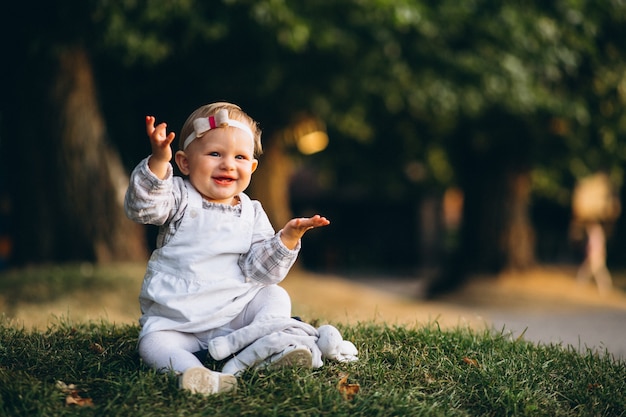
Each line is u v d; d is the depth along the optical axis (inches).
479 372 146.0
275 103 538.6
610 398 141.9
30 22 380.2
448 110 523.8
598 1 505.0
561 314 534.6
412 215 1259.8
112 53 409.7
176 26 425.4
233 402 122.2
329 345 138.1
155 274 134.8
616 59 567.2
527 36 482.6
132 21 379.9
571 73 549.0
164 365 128.6
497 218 669.3
